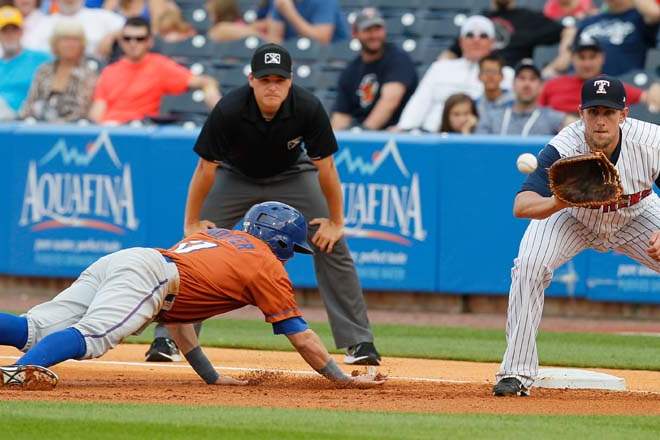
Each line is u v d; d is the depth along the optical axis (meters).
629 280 30.31
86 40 36.62
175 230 31.94
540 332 28.09
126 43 35.25
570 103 33.47
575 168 15.94
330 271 22.06
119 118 35.09
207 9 43.69
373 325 28.86
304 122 19.86
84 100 35.34
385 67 34.53
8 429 13.23
